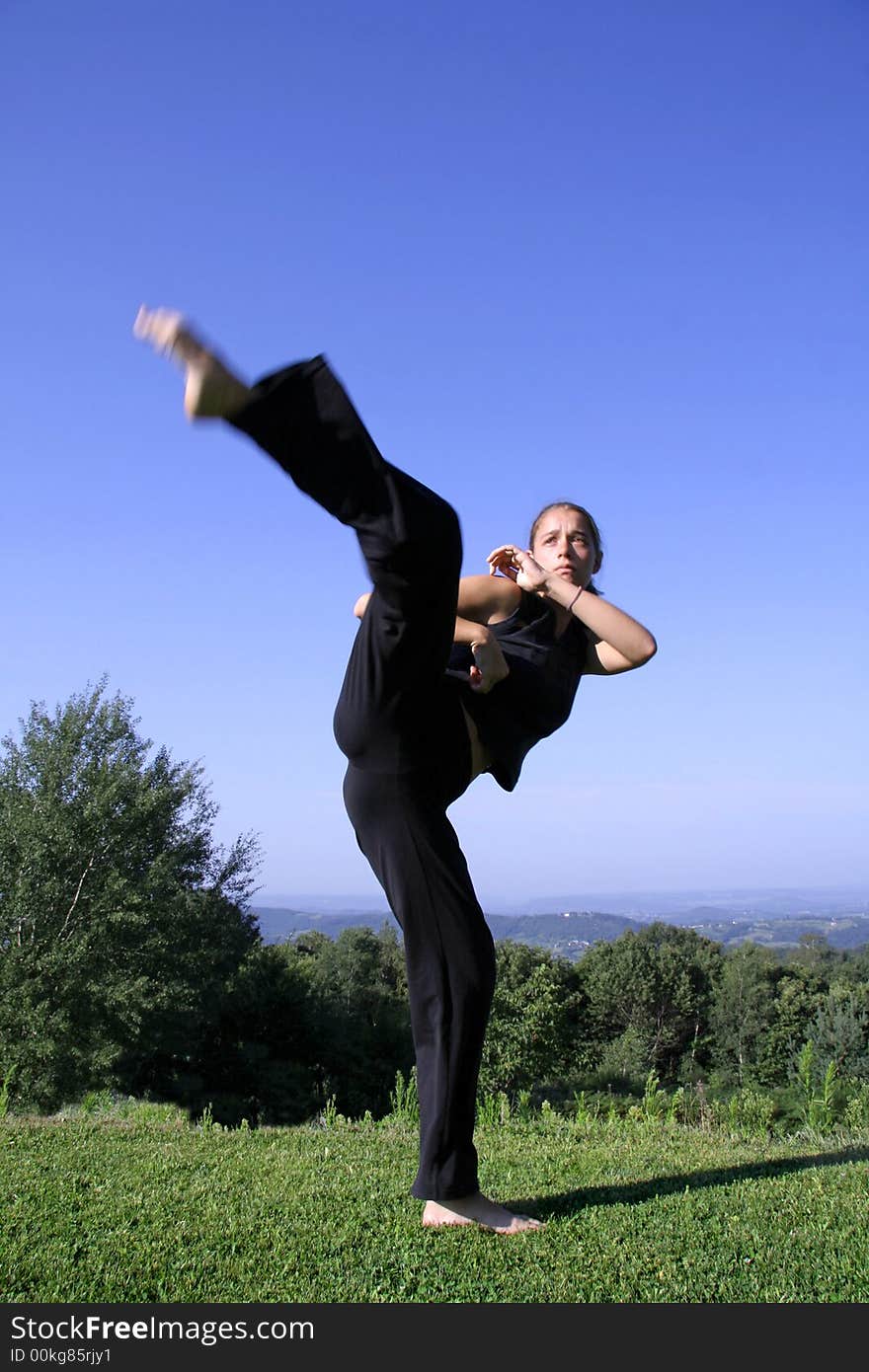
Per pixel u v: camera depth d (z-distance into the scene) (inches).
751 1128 239.9
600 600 112.7
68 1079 711.1
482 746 112.7
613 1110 264.4
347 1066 1141.1
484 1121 235.6
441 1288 93.3
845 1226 113.4
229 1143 173.0
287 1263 97.7
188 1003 785.6
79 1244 102.1
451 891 110.9
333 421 83.8
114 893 771.4
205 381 76.4
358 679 101.3
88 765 824.3
